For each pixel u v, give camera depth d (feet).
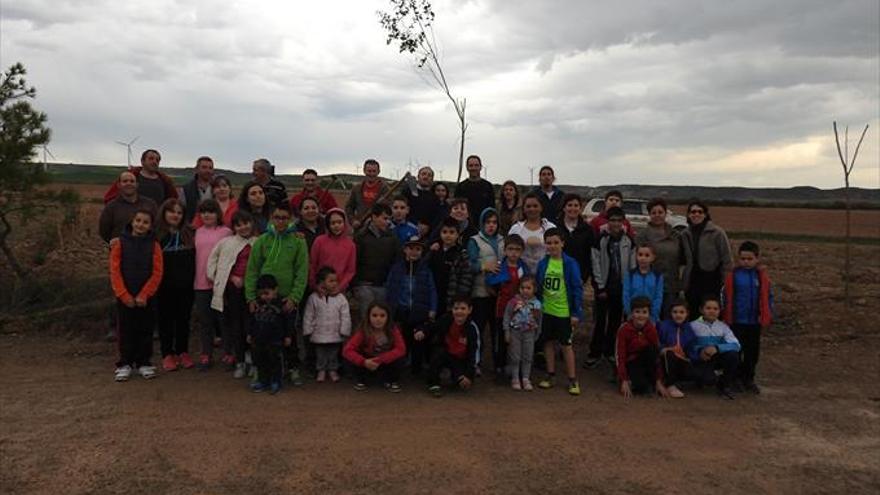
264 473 15.21
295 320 22.31
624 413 20.33
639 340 22.38
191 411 19.16
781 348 28.48
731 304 22.99
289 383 22.31
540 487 14.94
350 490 14.52
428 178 28.91
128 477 14.82
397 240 23.97
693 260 24.53
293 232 22.52
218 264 22.65
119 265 21.77
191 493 14.16
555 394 22.24
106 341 26.73
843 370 25.41
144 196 26.27
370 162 29.35
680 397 22.07
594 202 68.39
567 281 22.97
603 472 15.83
